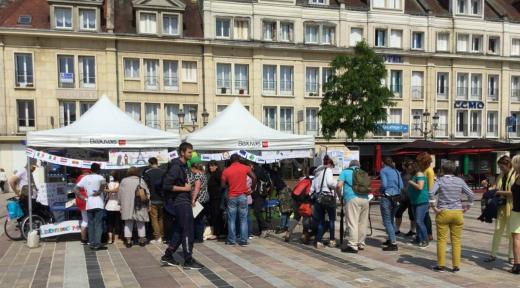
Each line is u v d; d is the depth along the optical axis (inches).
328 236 401.1
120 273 274.8
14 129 1109.1
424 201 349.1
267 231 409.4
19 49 1103.6
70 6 1128.2
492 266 285.9
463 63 1454.2
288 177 856.3
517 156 263.9
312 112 1320.1
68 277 267.4
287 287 241.4
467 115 1469.0
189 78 1229.1
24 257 324.8
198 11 1293.1
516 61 1501.0
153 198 371.6
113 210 367.2
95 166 352.8
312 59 1312.7
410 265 290.2
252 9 1253.7
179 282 253.0
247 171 365.4
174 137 425.4
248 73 1263.5
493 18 1498.5
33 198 402.6
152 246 361.7
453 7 1451.8
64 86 1137.4
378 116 886.4
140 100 1183.6
